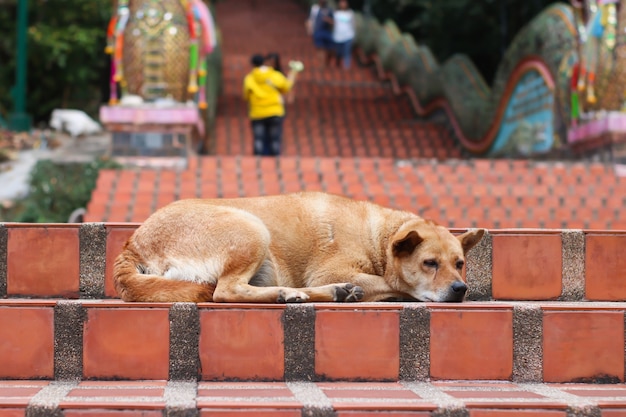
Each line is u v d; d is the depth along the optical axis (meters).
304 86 18.62
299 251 4.43
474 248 4.68
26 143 13.03
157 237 4.12
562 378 3.79
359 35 22.33
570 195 8.93
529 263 4.70
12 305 3.66
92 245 4.58
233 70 19.23
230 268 3.99
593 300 4.70
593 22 10.91
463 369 3.76
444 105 16.30
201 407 3.09
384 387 3.59
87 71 18.64
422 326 3.75
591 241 4.71
